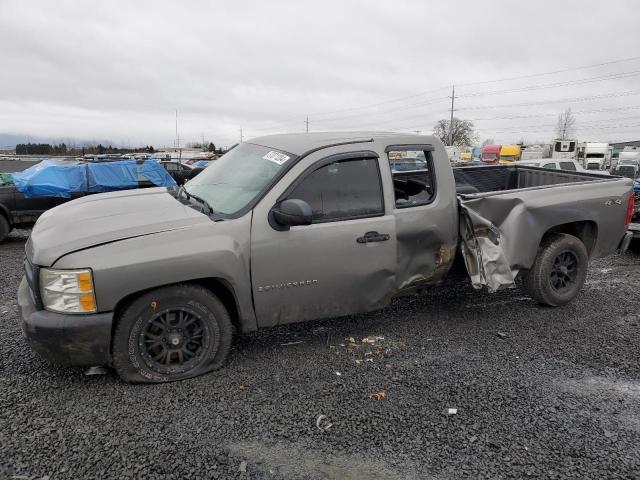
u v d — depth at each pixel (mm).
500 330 4574
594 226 5211
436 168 4398
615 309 5184
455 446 2852
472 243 4508
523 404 3303
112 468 2609
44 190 9891
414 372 3729
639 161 42844
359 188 4000
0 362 3777
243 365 3803
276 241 3666
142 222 3525
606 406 3303
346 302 4051
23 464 2623
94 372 3594
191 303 3480
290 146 4109
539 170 6668
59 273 3141
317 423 3053
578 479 2598
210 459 2705
